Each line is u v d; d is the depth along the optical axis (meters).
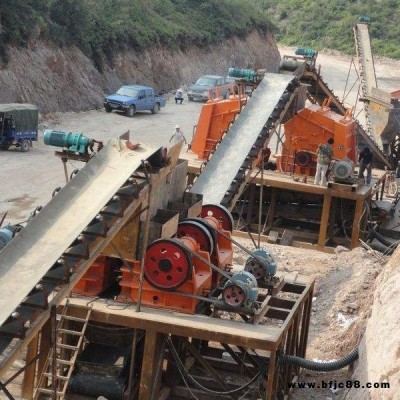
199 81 72.75
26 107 44.09
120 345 17.08
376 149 43.50
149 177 16.02
